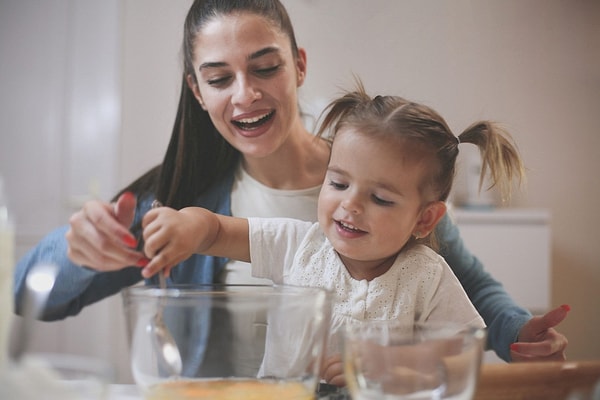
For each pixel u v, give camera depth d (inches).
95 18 113.4
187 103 48.9
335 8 98.3
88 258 31.7
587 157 103.4
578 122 102.4
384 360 22.1
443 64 96.8
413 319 36.8
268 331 23.6
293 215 49.1
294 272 38.4
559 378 24.8
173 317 23.3
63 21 113.9
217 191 50.6
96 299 51.4
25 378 19.2
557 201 104.5
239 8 44.9
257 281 46.4
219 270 47.5
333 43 98.4
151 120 113.1
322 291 24.8
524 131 101.9
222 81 45.5
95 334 109.7
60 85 114.4
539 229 97.0
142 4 112.4
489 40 97.4
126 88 113.2
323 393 28.0
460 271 49.4
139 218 49.5
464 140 42.1
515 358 39.8
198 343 23.2
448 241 48.6
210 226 36.1
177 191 49.8
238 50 44.5
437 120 37.9
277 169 49.2
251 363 23.5
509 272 97.3
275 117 45.9
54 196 115.0
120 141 113.6
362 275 37.6
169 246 32.1
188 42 47.3
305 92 97.7
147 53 112.7
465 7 97.0
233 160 50.8
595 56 101.8
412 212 36.6
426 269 37.1
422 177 36.7
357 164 35.8
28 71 114.8
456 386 22.0
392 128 36.0
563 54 101.2
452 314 37.2
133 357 23.9
